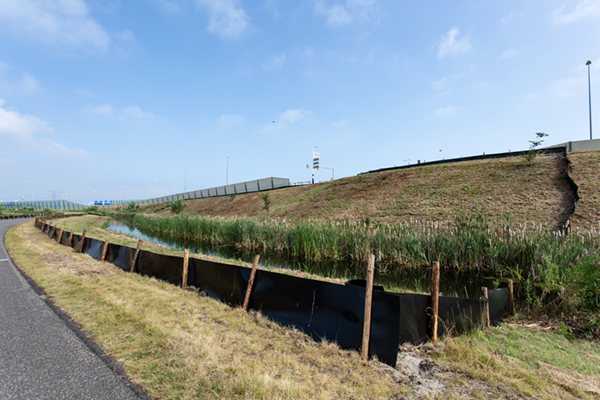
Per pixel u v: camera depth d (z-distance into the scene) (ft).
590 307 17.61
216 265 19.90
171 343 12.28
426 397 9.39
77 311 16.03
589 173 59.62
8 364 10.69
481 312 15.69
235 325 15.01
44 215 143.54
